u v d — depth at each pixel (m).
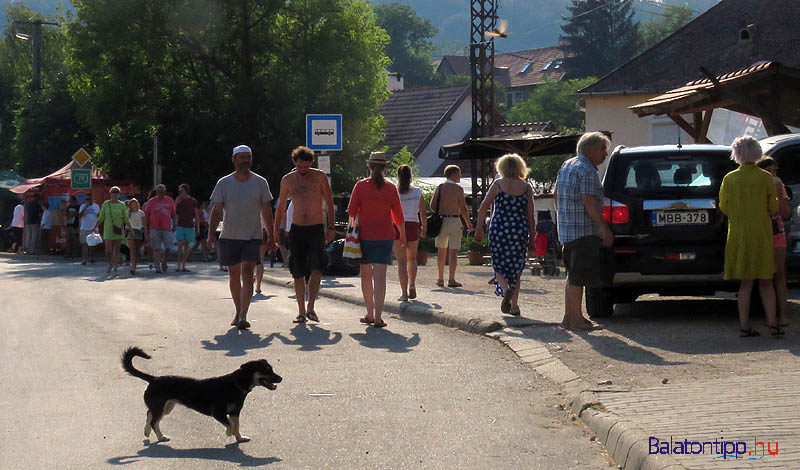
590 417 6.36
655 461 5.08
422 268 21.92
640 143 32.69
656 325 10.41
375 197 11.41
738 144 9.31
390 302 12.97
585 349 8.97
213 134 38.06
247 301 11.44
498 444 6.05
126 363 6.36
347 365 8.84
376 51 40.69
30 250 34.12
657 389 6.94
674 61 32.44
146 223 22.75
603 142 10.08
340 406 7.17
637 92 32.16
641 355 8.56
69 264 28.11
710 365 7.96
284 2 38.75
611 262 10.45
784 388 6.78
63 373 8.67
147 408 6.70
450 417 6.79
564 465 5.58
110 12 37.25
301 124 38.25
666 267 10.34
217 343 10.25
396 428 6.49
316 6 39.31
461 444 6.06
